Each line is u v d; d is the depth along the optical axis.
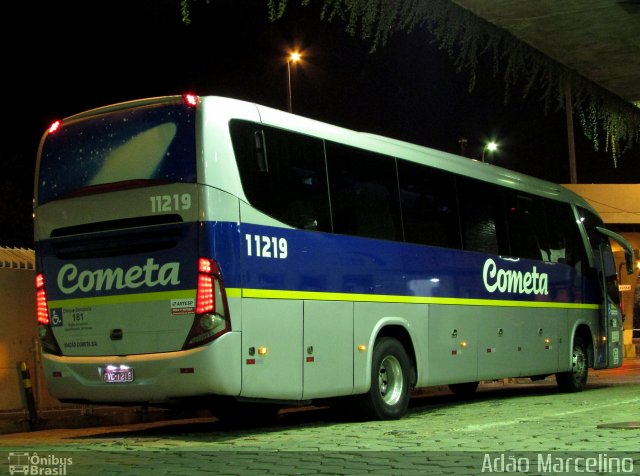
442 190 13.48
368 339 11.30
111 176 9.95
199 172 9.38
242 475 6.89
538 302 15.80
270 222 9.96
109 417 14.05
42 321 10.42
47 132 10.65
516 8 10.62
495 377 14.24
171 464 7.62
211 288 9.22
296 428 10.95
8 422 12.47
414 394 19.70
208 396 9.36
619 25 11.21
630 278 42.00
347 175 11.41
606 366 18.30
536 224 16.22
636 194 38.16
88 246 10.09
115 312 9.84
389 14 9.95
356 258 11.27
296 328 10.15
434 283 12.83
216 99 9.70
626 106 14.42
